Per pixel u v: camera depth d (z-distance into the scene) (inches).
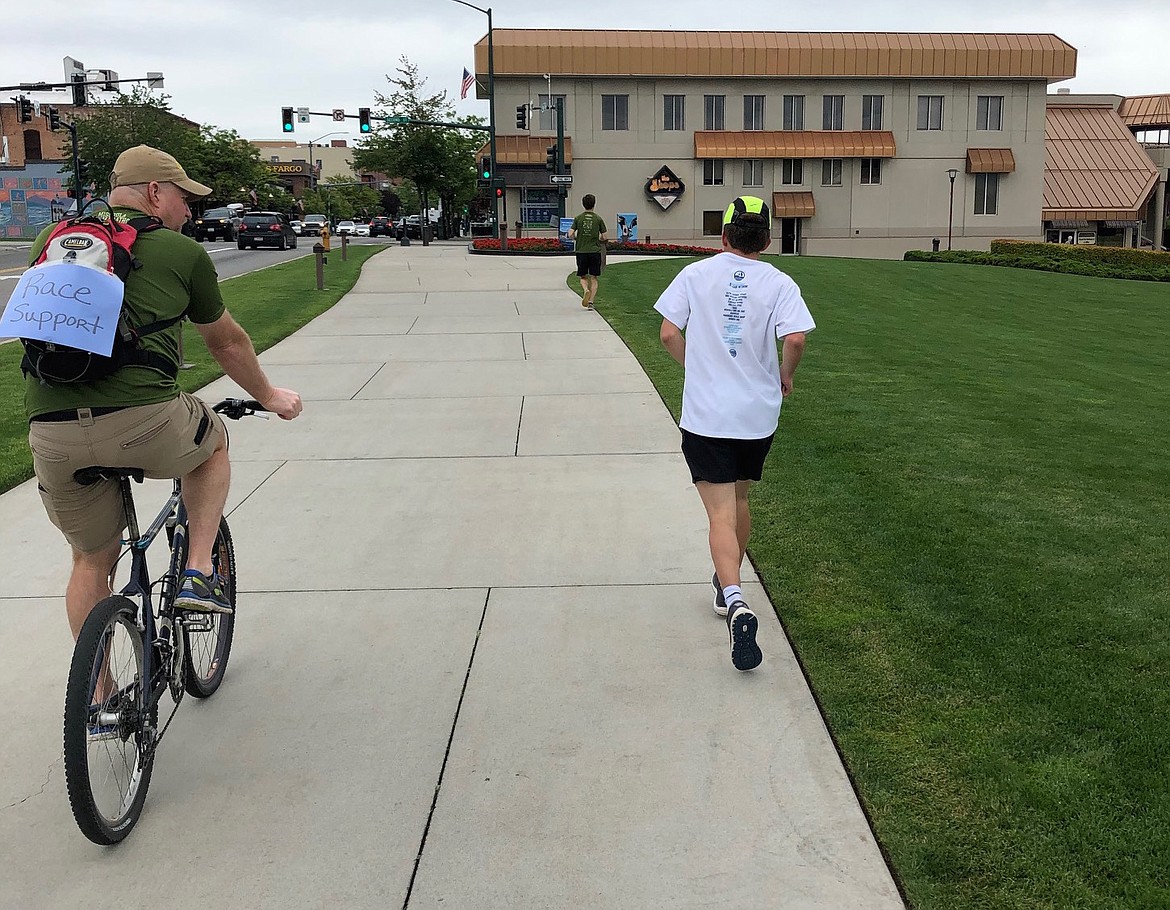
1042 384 415.2
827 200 1898.4
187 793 127.3
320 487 255.8
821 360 451.5
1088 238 2097.7
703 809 121.6
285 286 763.4
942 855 110.0
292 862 113.9
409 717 144.7
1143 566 192.2
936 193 1918.1
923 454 278.2
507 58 1772.9
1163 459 280.4
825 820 119.0
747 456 160.2
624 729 140.2
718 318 157.3
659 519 228.4
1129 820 114.9
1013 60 1865.2
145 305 117.3
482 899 107.3
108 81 1290.6
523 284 767.1
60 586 192.1
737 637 147.3
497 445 296.0
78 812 108.1
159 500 242.4
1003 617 168.9
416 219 2519.7
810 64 1824.6
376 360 440.5
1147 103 2507.4
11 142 2719.0
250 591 189.6
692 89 1838.1
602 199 1856.5
